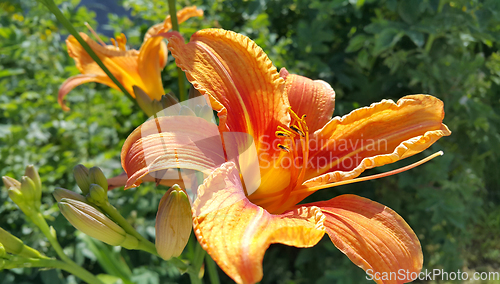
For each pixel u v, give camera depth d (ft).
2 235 0.58
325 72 1.20
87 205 0.54
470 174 1.22
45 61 1.31
